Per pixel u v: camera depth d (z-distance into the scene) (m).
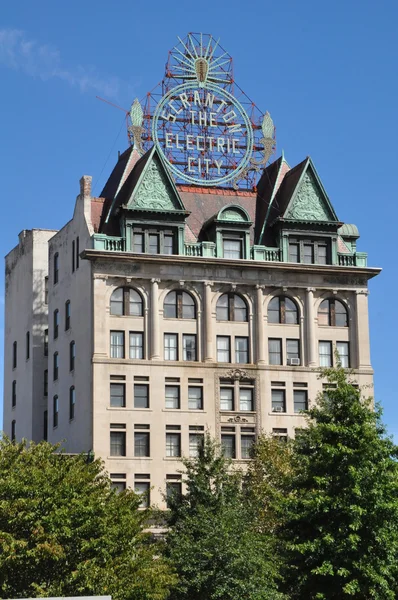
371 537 78.69
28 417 138.12
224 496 92.81
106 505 79.75
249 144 135.75
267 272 124.50
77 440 121.12
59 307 130.50
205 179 133.00
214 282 122.81
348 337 126.31
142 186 122.56
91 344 118.62
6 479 77.62
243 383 122.19
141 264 120.62
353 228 131.88
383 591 77.50
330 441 81.94
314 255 127.19
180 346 121.00
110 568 75.50
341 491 79.94
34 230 141.25
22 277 145.00
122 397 118.06
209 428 119.69
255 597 82.75
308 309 125.12
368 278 127.69
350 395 82.75
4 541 73.94
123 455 116.81
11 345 148.00
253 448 117.12
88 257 118.75
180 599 85.19
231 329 122.94
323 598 77.75
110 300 119.62
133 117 133.00
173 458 117.88
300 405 123.31
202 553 84.31
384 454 80.38
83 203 124.88
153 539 108.56
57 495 76.81
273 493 83.81
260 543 86.12
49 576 75.75
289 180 130.38
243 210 125.25
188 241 125.31
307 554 79.50
